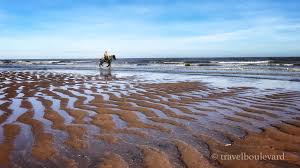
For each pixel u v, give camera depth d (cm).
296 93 998
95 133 518
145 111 702
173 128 548
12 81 1515
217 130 530
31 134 511
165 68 2992
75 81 1511
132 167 372
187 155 407
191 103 815
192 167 367
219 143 456
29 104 802
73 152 426
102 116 647
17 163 388
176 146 445
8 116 650
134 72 2350
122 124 579
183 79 1627
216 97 926
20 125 571
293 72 2141
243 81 1482
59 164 385
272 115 650
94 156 411
